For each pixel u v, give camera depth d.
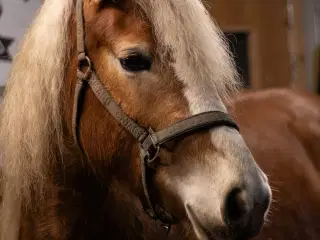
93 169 1.20
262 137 1.68
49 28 1.17
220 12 3.27
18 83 1.19
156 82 1.08
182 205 1.08
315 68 3.47
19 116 1.18
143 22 1.09
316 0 3.58
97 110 1.15
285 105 1.83
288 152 1.69
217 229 1.02
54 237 1.23
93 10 1.15
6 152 1.22
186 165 1.06
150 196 1.14
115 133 1.14
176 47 1.07
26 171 1.19
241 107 1.76
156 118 1.08
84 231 1.25
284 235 1.56
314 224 1.64
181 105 1.07
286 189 1.62
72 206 1.24
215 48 1.11
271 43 3.34
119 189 1.25
